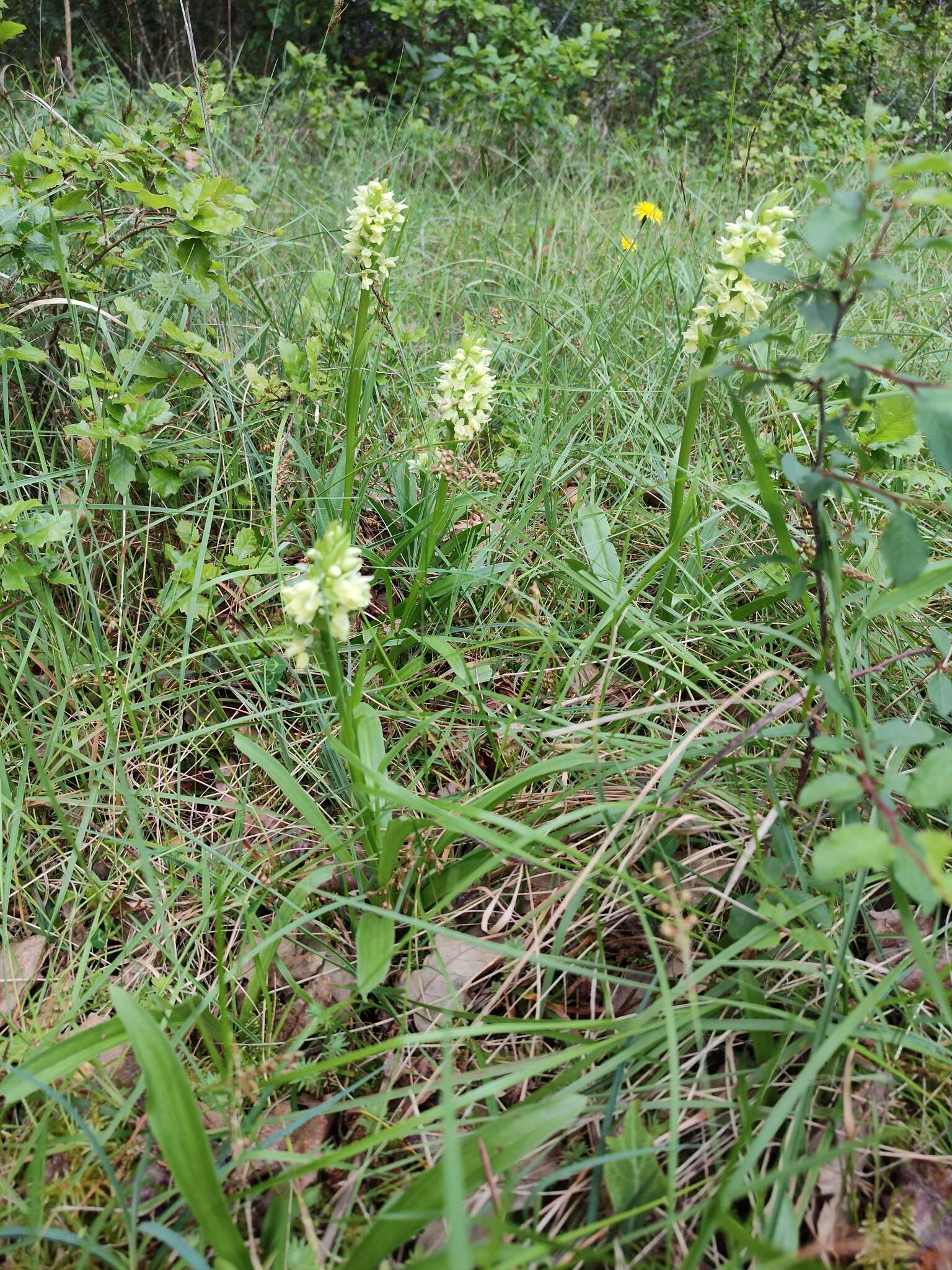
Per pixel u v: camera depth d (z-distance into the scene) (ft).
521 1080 1.18
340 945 1.50
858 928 1.44
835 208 1.05
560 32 6.76
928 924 1.45
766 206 1.63
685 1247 1.09
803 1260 0.83
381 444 2.35
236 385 2.38
